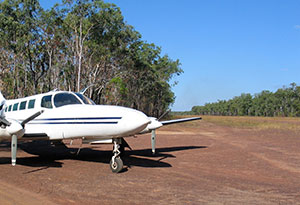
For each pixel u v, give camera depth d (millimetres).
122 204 4434
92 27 31797
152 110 65625
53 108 8039
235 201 4668
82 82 33188
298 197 4945
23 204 4391
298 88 100688
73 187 5402
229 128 27703
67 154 10195
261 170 7344
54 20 31203
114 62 36062
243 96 129750
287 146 12617
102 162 8430
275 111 107125
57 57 33156
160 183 5824
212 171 7156
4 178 6141
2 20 28188
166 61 50812
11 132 6895
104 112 6988
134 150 11195
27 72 34781
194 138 16547
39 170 7113
